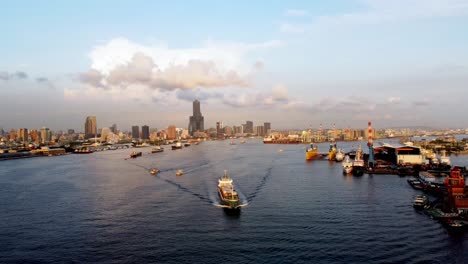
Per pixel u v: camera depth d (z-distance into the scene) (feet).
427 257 321.32
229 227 414.00
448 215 430.20
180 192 629.10
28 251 354.13
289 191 623.36
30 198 597.11
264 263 312.71
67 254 344.90
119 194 620.08
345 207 499.51
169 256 333.42
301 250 340.18
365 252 333.42
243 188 652.48
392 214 460.14
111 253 344.69
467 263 308.40
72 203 552.82
